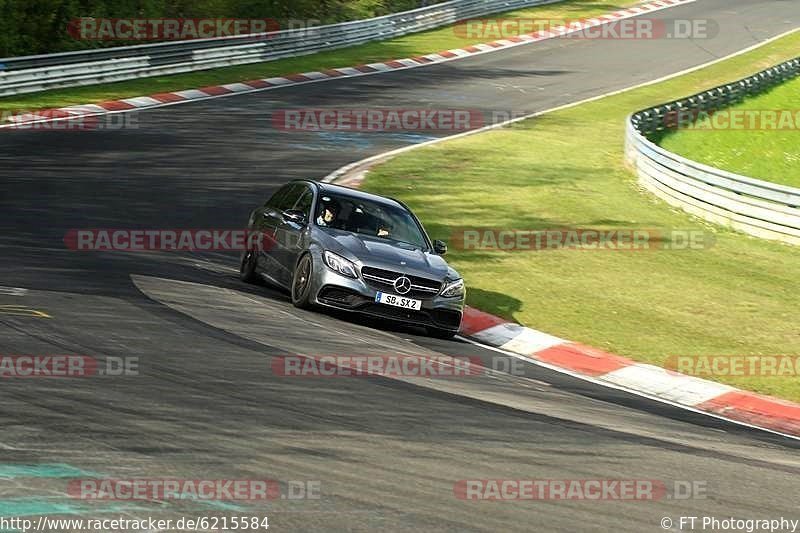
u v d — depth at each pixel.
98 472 19.73
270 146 92.00
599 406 34.91
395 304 42.16
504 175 91.75
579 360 44.47
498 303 53.41
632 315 53.25
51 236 52.59
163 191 70.31
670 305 55.81
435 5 184.50
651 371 43.53
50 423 22.58
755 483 25.94
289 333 37.91
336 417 26.59
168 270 48.47
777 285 62.25
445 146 102.38
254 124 100.94
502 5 199.50
